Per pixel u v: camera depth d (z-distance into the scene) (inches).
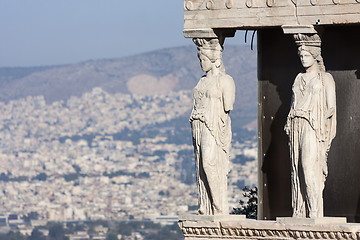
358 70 1089.4
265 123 1147.9
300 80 1068.5
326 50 1101.7
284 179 1137.4
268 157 1145.4
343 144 1093.1
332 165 1096.8
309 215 1053.8
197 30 1101.1
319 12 1053.8
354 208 1088.2
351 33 1092.5
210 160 1091.9
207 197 1107.3
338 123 1096.2
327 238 1037.2
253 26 1084.5
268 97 1146.0
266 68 1147.9
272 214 1143.0
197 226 1098.7
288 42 1136.8
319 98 1057.5
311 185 1050.1
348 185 1090.7
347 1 1042.1
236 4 1088.8
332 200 1097.4
